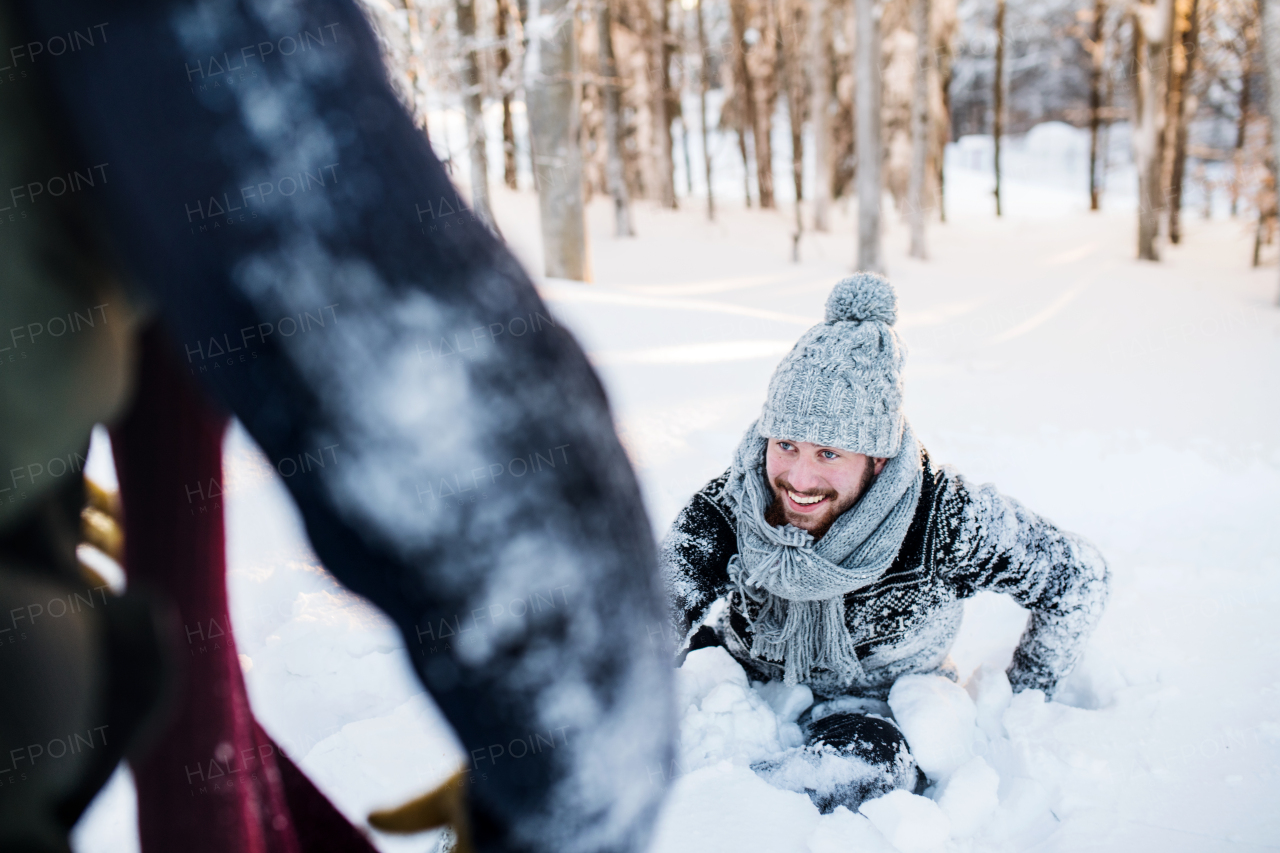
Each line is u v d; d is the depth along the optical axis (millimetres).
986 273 14859
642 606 235
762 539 1792
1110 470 3881
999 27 24250
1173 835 1653
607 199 23078
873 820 1597
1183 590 2682
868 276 1746
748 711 1904
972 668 2396
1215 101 22750
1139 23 16203
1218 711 2004
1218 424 4879
